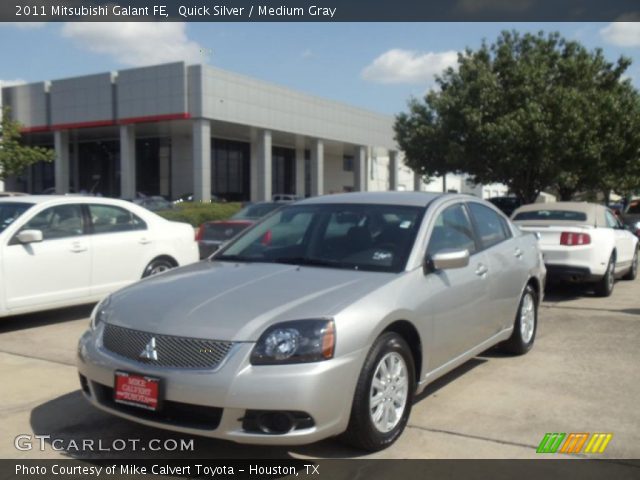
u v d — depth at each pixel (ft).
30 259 24.64
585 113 74.08
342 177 212.23
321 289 13.73
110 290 27.50
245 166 175.94
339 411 12.34
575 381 18.56
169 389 12.13
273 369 11.90
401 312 13.92
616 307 30.81
